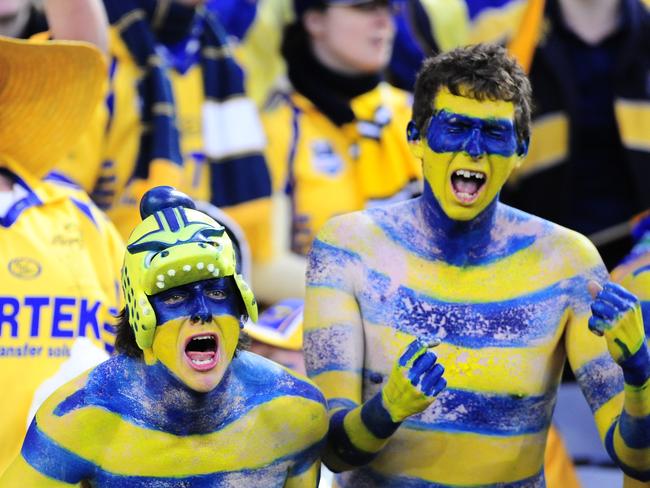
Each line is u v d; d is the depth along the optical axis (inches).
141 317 305.0
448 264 354.6
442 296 352.8
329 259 357.4
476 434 348.8
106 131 501.7
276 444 323.3
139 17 522.6
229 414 319.6
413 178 569.3
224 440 319.0
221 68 546.9
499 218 358.9
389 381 322.3
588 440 547.2
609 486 534.9
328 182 564.7
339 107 573.0
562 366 360.2
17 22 472.1
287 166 565.6
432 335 350.6
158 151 504.4
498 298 352.5
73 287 411.8
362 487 356.5
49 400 317.7
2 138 430.9
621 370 348.8
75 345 404.2
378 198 565.6
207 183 534.6
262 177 542.9
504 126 342.3
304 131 570.3
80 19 461.7
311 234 561.9
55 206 423.8
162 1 530.3
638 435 331.3
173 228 309.4
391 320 352.5
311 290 357.1
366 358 354.0
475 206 345.7
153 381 314.7
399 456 350.6
